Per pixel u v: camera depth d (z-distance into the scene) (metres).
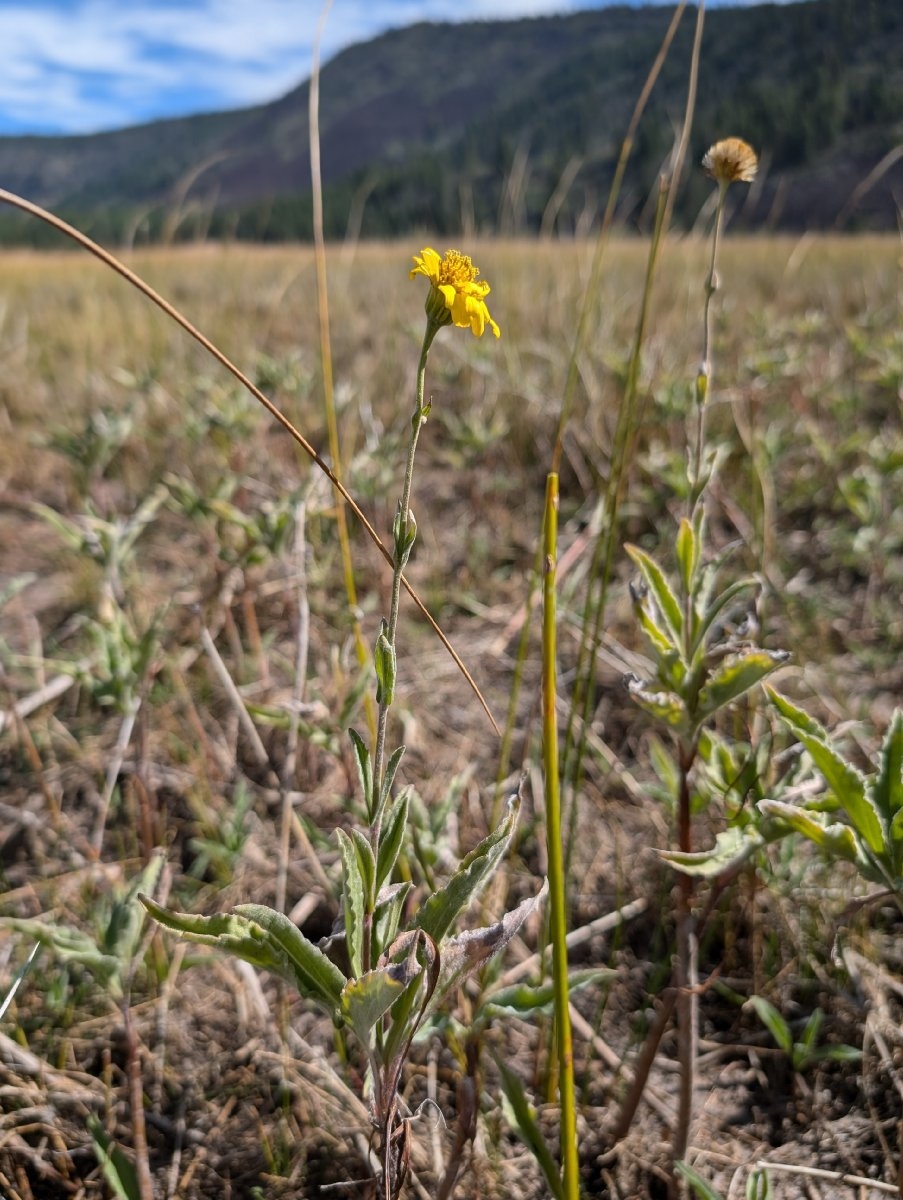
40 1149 0.46
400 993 0.27
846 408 1.30
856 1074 0.51
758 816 0.37
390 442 0.97
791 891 0.56
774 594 0.92
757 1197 0.38
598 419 1.27
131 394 1.48
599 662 0.88
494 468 1.28
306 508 0.80
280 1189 0.45
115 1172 0.40
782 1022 0.47
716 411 1.36
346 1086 0.49
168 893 0.60
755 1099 0.50
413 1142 0.47
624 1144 0.46
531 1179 0.46
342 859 0.30
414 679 0.86
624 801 0.72
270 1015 0.54
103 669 0.61
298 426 1.18
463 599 0.98
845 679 0.84
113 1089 0.50
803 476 1.17
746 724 0.66
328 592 0.99
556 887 0.28
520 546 1.11
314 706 0.57
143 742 0.62
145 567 1.04
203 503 0.75
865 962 0.55
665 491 1.09
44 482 1.27
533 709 0.63
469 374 1.53
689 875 0.41
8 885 0.64
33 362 1.75
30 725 0.79
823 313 2.16
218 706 0.82
